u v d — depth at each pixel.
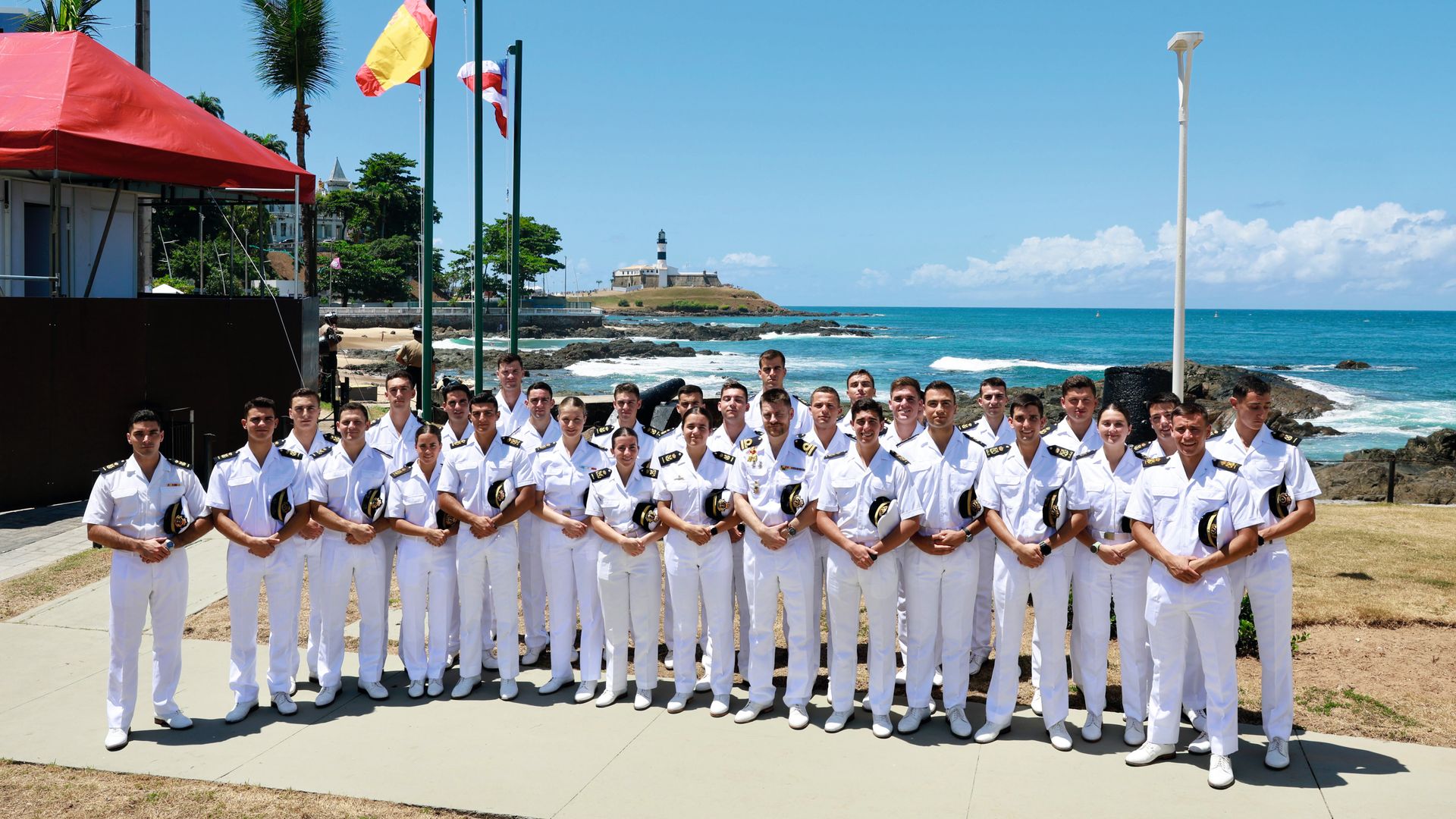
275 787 5.20
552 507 6.67
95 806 4.97
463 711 6.36
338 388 20.47
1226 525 5.34
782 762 5.52
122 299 13.12
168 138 13.72
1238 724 6.05
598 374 54.34
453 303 95.31
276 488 6.25
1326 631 7.69
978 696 6.61
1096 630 5.92
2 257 15.87
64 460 12.79
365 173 101.81
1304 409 34.97
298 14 28.98
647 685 6.48
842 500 5.96
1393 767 5.39
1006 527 5.82
